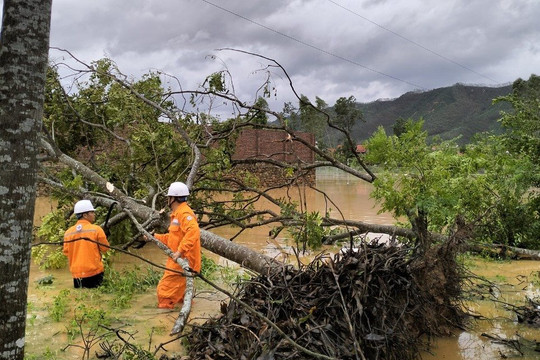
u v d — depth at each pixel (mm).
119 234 9312
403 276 5129
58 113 10062
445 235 8156
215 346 4477
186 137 9109
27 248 3062
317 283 4926
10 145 2965
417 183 6516
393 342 4688
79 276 7137
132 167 10039
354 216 15148
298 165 9664
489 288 7289
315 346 4359
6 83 2967
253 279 5352
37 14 3043
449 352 4984
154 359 4492
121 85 9859
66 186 8602
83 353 4734
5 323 2977
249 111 9734
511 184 9336
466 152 9844
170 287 6328
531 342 5238
